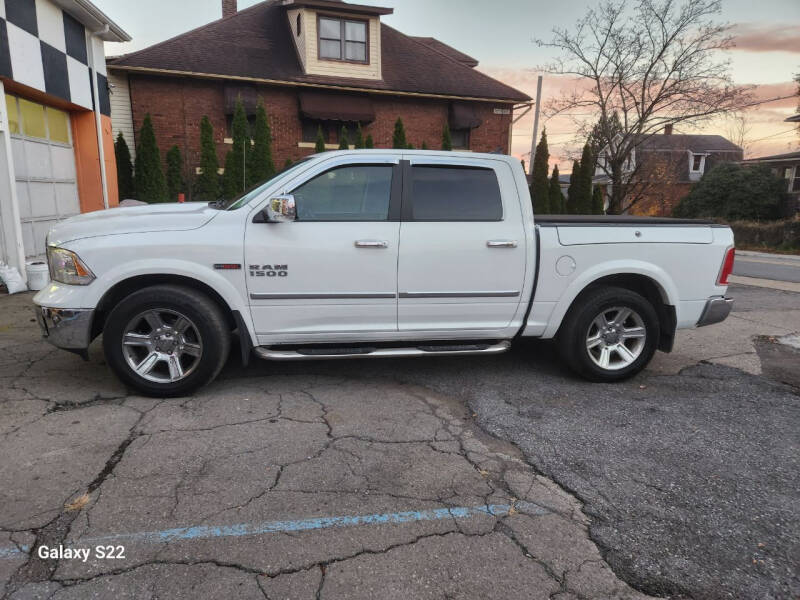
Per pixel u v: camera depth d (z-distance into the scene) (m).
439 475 3.07
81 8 9.35
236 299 4.03
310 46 16.61
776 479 3.12
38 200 9.35
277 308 4.11
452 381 4.66
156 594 2.13
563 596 2.18
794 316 7.67
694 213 29.88
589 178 19.31
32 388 4.19
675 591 2.22
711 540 2.55
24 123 8.91
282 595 2.13
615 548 2.48
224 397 4.14
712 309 4.77
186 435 3.47
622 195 20.12
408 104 18.09
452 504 2.79
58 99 9.23
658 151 30.83
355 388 4.43
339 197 4.16
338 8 16.50
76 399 4.00
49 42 8.88
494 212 4.36
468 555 2.40
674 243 4.60
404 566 2.32
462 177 4.36
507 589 2.20
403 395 4.30
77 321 3.87
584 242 4.44
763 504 2.86
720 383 4.74
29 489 2.82
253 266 4.01
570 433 3.67
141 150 13.73
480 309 4.39
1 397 4.01
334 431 3.60
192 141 15.85
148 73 15.08
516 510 2.75
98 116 10.66
